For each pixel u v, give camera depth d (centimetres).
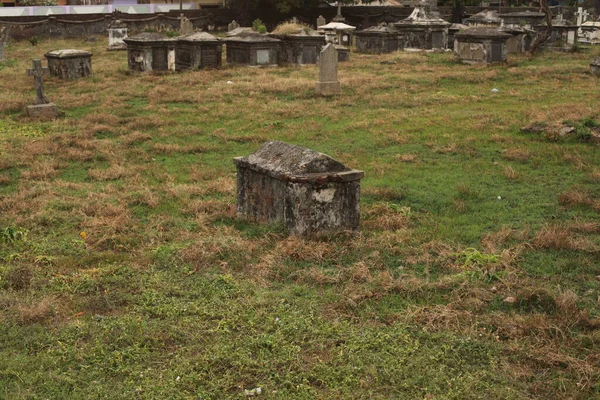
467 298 716
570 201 1067
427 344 621
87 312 696
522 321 657
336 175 888
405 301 712
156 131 1750
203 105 2084
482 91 2303
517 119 1773
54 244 891
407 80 2477
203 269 807
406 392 548
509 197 1116
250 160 963
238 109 2008
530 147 1462
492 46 2898
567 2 7106
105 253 861
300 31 3125
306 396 537
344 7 5744
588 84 2395
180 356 600
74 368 584
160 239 923
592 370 565
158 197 1123
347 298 707
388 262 830
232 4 5769
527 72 2653
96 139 1648
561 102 2042
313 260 827
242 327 649
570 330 641
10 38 4722
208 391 543
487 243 879
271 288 752
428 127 1711
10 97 2191
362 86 2331
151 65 2745
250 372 574
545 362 586
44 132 1728
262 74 2656
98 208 1056
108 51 3822
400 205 1080
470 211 1045
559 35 3725
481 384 554
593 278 773
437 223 977
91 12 5828
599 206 1033
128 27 5050
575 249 859
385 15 5625
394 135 1609
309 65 2978
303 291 739
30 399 534
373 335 634
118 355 597
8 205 1074
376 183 1204
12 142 1599
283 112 1934
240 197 995
